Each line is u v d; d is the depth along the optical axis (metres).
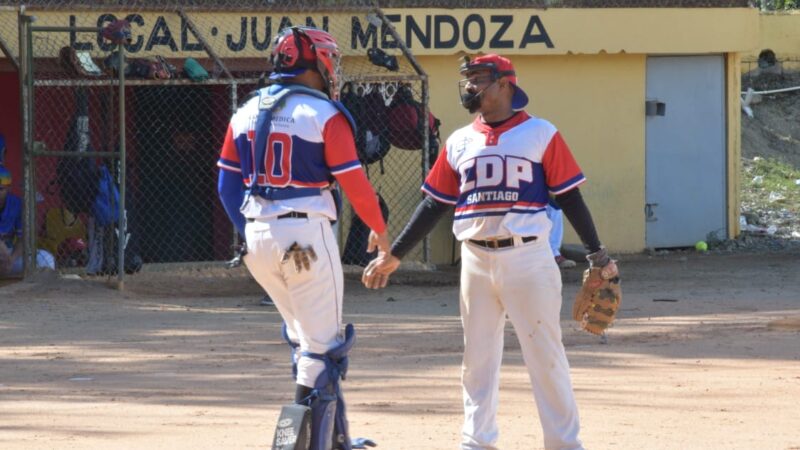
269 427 22.64
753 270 56.12
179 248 55.97
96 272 50.09
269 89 17.41
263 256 17.19
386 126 53.25
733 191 65.50
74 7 50.78
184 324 39.00
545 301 18.27
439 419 23.48
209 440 21.34
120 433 22.08
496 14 58.44
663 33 61.75
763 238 67.06
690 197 64.44
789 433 22.16
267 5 54.28
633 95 62.53
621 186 62.66
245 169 17.39
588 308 19.09
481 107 18.42
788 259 60.47
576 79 61.31
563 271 55.22
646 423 23.09
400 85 53.59
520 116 18.52
